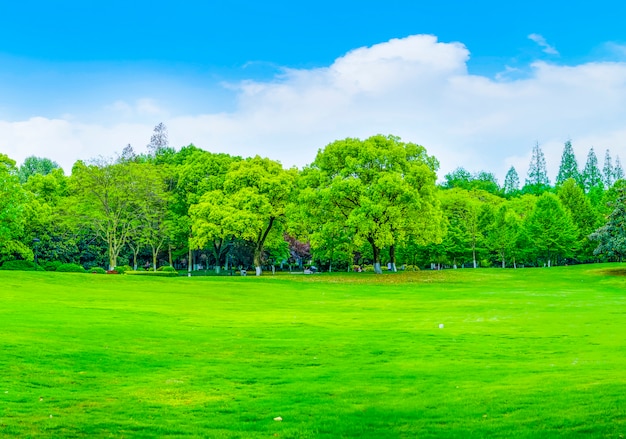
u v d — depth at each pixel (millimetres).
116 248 55906
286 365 14109
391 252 59875
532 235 68938
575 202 76062
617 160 121438
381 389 11641
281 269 84438
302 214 52781
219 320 21938
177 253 74312
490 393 10797
